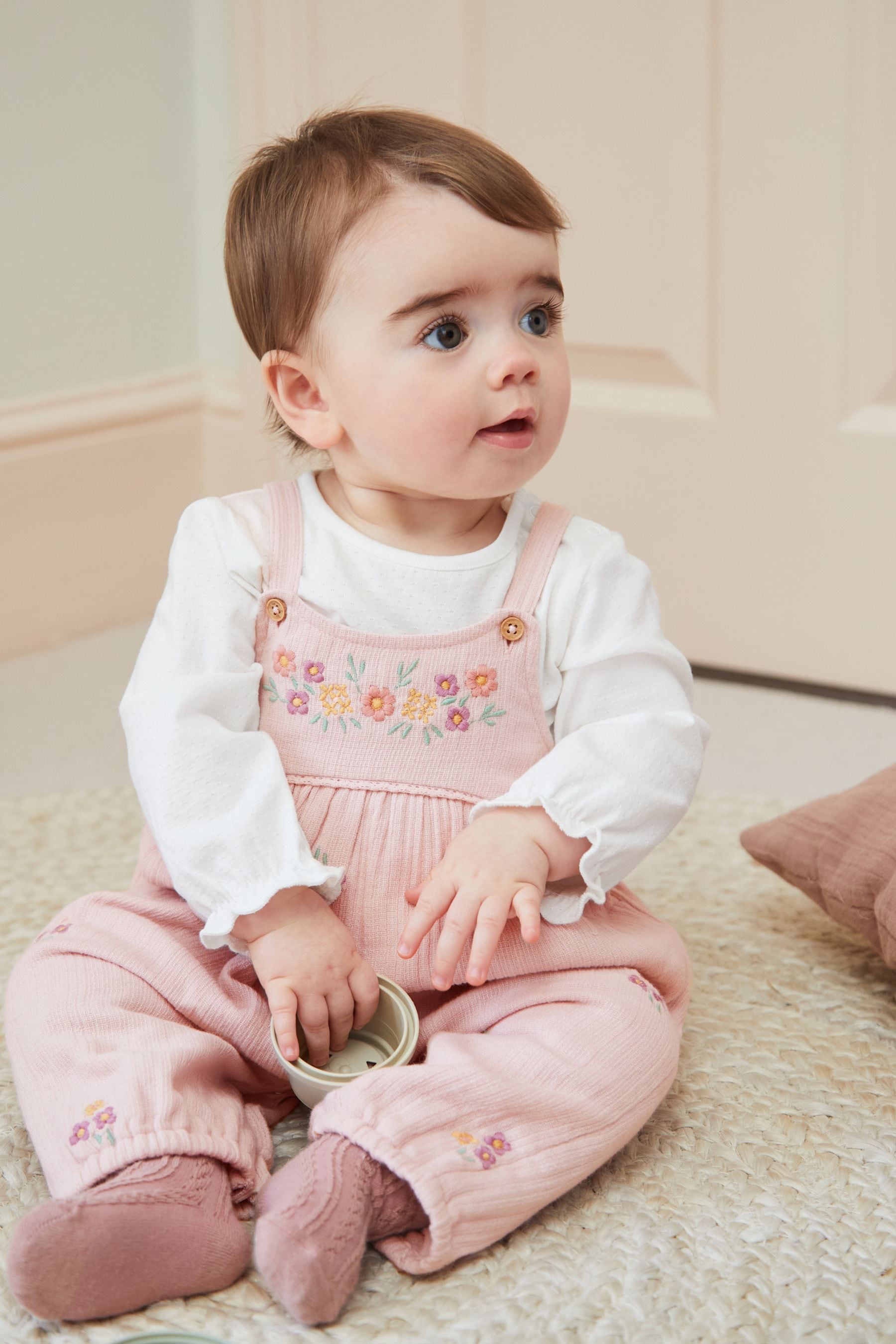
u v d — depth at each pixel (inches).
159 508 82.7
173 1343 27.5
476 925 34.4
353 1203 29.7
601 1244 32.0
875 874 41.3
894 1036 40.5
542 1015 34.6
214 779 35.5
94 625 80.4
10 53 70.6
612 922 37.7
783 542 69.5
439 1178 30.3
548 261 36.3
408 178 35.9
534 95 69.2
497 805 35.7
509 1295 30.3
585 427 72.3
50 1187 31.4
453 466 36.0
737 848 53.1
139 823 55.1
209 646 37.6
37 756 63.2
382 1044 35.9
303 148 38.0
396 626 37.6
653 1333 29.2
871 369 65.4
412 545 38.4
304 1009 34.3
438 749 36.9
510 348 35.3
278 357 38.3
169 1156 30.4
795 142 64.1
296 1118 37.1
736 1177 34.4
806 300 65.7
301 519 39.0
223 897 34.8
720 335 68.2
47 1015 34.1
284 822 35.4
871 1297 30.3
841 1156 35.2
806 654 70.6
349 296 36.0
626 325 70.0
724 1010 42.0
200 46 78.9
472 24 69.7
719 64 64.8
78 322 76.9
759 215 65.7
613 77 67.1
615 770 36.4
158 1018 34.6
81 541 78.7
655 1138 36.0
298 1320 29.5
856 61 62.0
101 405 78.2
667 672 38.8
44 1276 28.3
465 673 37.1
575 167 69.1
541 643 37.6
